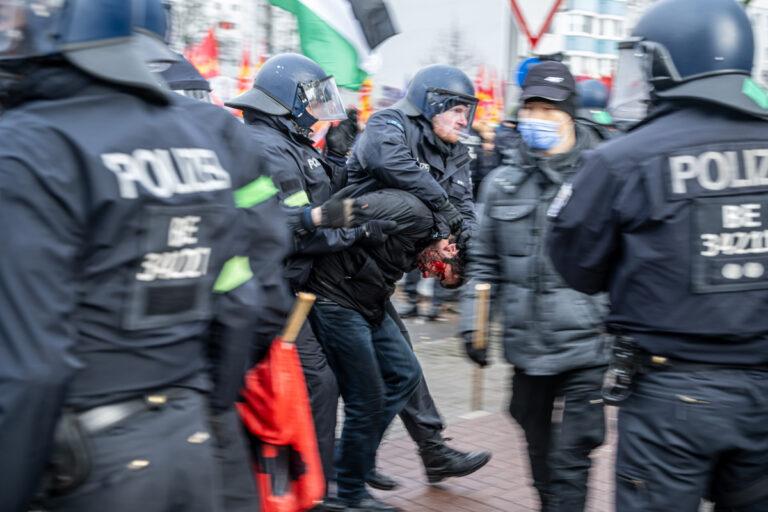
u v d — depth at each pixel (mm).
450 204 4133
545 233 3379
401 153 4094
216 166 2164
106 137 1891
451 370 6941
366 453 4090
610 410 5602
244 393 2781
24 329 1721
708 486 2617
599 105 5492
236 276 2262
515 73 4672
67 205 1798
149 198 1924
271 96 3732
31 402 1710
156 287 1961
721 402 2365
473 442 5180
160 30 2295
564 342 3365
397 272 4055
